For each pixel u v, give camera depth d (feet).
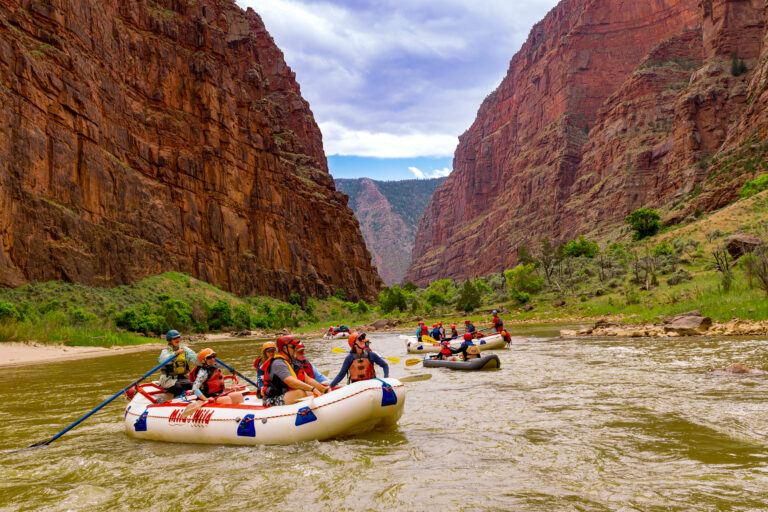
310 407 21.84
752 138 363.35
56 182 176.04
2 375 60.75
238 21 428.56
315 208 397.39
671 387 31.24
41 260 162.20
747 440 19.20
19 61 166.81
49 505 15.62
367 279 444.14
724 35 496.64
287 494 15.76
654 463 17.15
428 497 14.89
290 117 534.37
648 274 171.42
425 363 54.70
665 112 618.03
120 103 232.53
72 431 27.09
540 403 28.81
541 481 15.93
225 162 286.46
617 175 610.65
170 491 16.53
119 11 256.11
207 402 24.02
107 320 153.07
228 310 210.18
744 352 45.65
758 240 136.56
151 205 231.71
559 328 109.70
